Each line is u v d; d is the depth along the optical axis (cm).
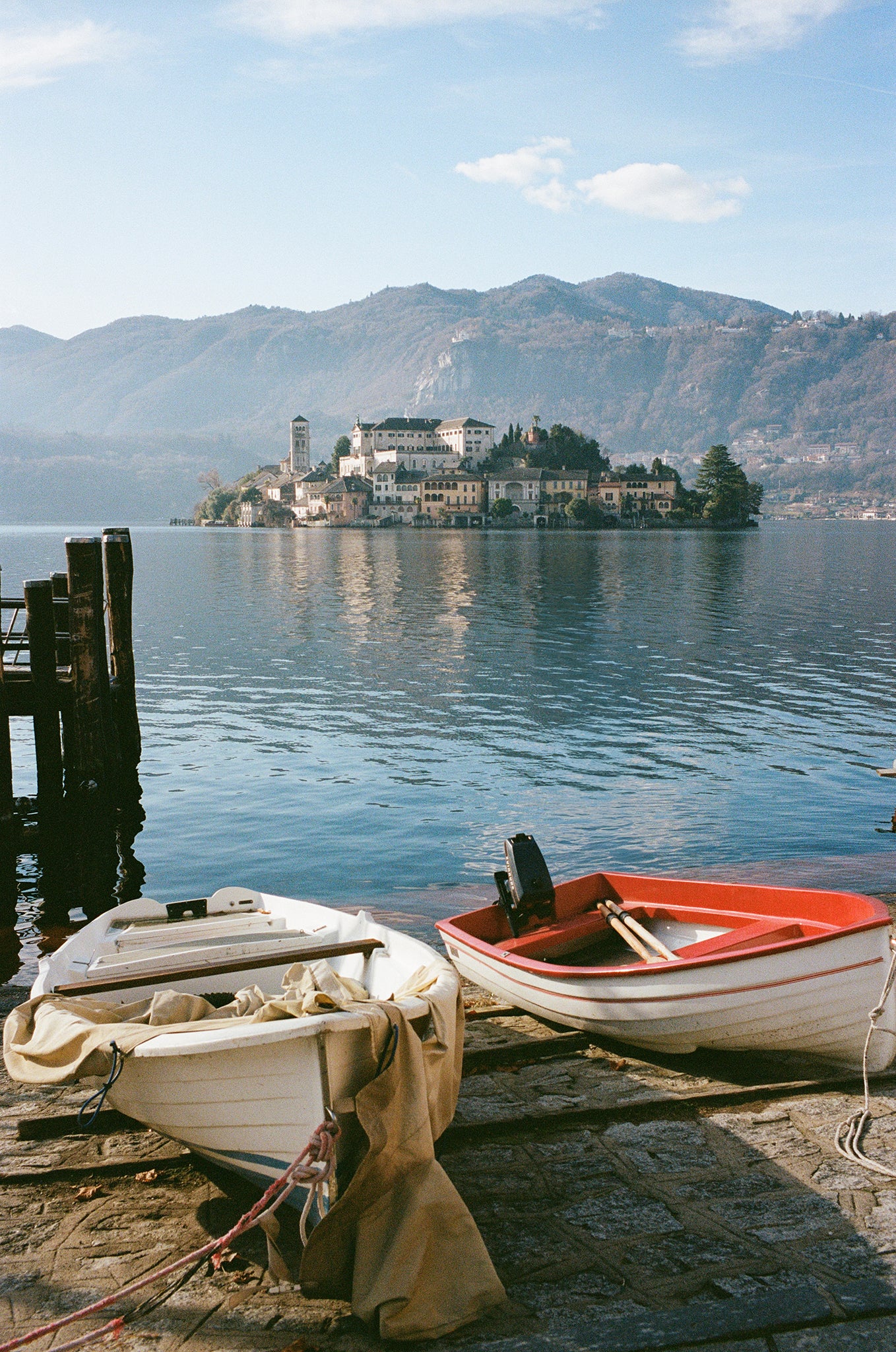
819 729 2597
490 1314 515
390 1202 547
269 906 936
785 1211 597
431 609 5950
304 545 15875
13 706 1555
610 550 13738
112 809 1661
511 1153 671
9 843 1448
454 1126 695
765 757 2294
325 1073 549
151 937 833
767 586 7694
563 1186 630
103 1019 680
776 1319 497
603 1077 789
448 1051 607
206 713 2856
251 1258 572
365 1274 522
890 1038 753
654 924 955
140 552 13738
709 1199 612
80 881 1543
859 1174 636
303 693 3184
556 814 1838
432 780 2091
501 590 7325
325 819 1822
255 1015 600
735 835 1692
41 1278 553
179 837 1731
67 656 1981
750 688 3247
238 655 4031
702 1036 780
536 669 3631
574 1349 480
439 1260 533
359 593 7106
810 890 862
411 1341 496
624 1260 555
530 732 2572
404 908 1358
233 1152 603
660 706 2930
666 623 5153
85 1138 715
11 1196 639
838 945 743
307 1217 564
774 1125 703
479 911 966
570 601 6419
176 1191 642
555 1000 847
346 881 1495
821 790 1994
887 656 3966
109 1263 567
